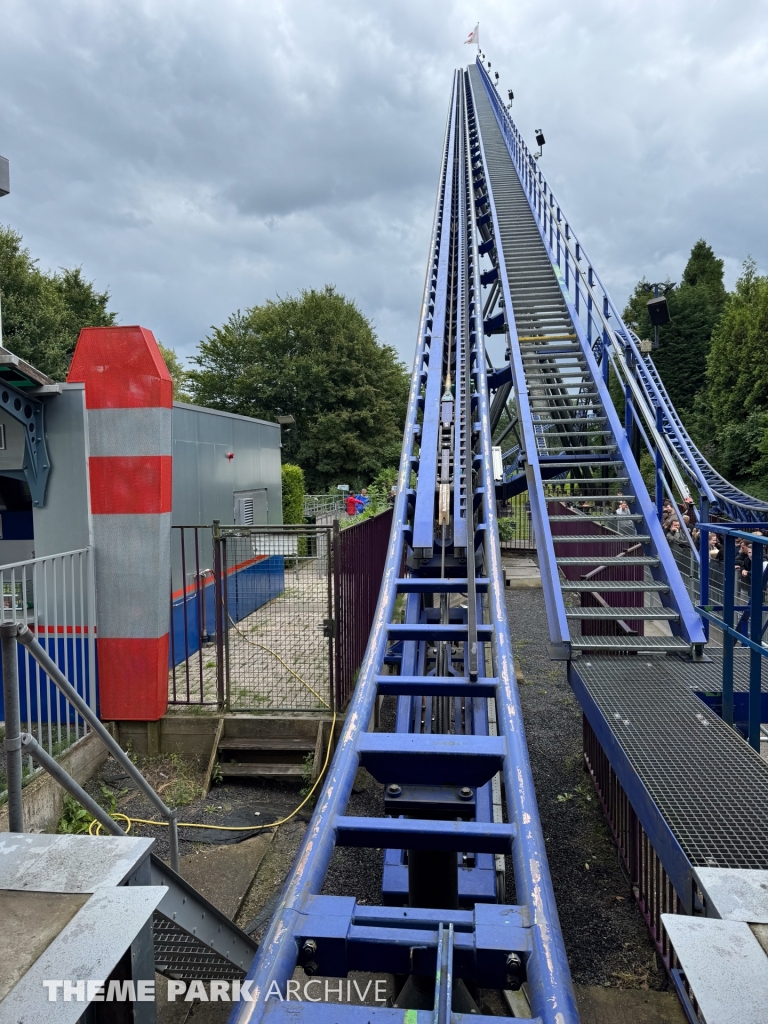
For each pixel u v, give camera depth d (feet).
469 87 102.06
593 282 31.01
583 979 11.28
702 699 13.50
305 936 5.03
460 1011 6.98
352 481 119.34
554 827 15.89
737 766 10.27
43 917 5.35
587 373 28.48
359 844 6.51
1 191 17.79
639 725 11.70
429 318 32.07
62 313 91.76
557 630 15.64
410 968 4.98
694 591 26.89
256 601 31.65
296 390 117.80
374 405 121.49
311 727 19.61
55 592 17.90
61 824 16.67
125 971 5.19
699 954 4.87
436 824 6.43
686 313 119.03
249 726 19.75
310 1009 4.29
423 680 9.27
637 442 24.41
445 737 7.91
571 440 36.86
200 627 20.61
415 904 8.47
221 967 10.02
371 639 10.55
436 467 19.54
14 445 20.06
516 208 51.01
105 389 20.15
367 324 133.69
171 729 20.03
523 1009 10.52
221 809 17.65
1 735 18.08
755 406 83.30
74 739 18.88
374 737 7.94
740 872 5.94
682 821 8.84
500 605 11.11
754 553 12.21
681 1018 10.36
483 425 20.58
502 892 12.34
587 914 12.96
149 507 20.03
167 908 7.96
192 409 28.07
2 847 6.28
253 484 36.37
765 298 85.05
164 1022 10.98
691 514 32.22
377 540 28.48
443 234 43.39
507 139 68.54
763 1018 4.26
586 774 18.17
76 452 20.24
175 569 25.88
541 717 21.83
